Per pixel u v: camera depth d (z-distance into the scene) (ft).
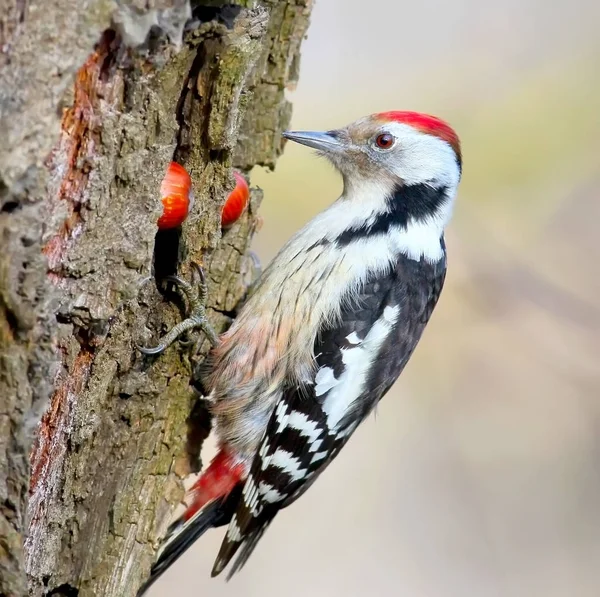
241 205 26.68
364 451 42.91
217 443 27.76
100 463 23.79
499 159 42.42
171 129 21.61
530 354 41.57
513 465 41.91
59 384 21.68
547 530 41.34
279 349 27.25
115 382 23.53
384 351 27.86
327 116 43.42
